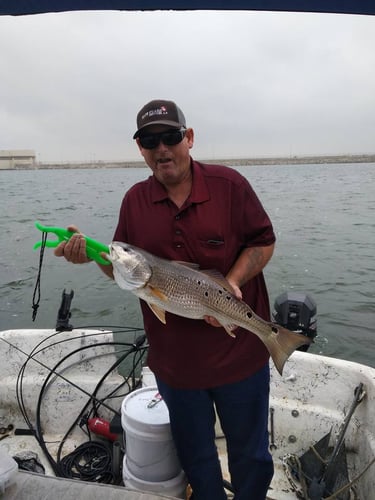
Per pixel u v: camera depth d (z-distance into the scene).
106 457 3.42
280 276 10.37
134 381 3.93
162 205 2.48
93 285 9.70
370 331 7.30
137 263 2.35
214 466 2.67
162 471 2.84
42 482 1.95
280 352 2.43
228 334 2.52
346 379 3.46
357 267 11.02
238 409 2.57
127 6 2.36
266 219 2.58
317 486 2.99
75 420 3.81
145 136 2.34
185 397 2.55
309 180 50.03
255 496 2.66
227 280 2.42
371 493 2.90
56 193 35.78
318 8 2.28
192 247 2.44
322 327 7.46
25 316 8.05
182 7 2.35
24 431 3.77
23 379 3.86
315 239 14.73
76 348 3.95
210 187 2.45
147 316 2.65
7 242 14.31
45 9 2.41
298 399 3.55
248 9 2.35
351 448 3.30
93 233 16.05
